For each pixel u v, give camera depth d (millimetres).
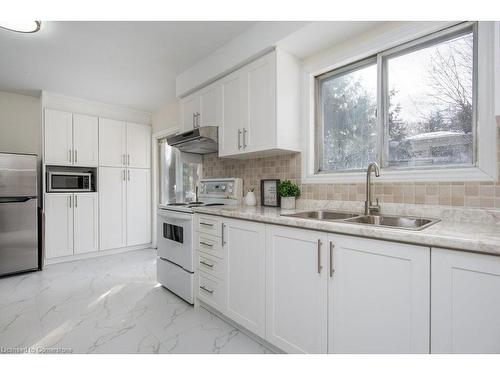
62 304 2322
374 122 1938
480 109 1408
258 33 2096
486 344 903
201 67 2711
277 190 2381
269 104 2086
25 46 2406
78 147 3678
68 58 2648
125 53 2562
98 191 3846
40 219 3426
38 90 3508
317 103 2256
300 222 1427
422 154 1696
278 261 1571
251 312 1750
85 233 3711
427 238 997
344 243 1265
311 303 1400
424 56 1694
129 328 1931
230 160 3014
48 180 3441
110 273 3158
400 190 1688
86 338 1794
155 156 4457
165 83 3309
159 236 2809
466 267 936
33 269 3201
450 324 969
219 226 2031
